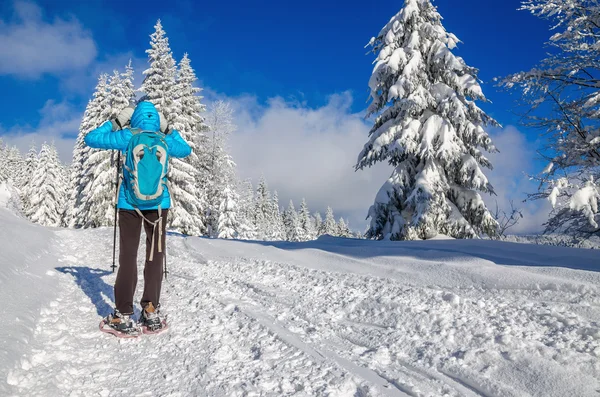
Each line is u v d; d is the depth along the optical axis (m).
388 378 2.20
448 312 3.16
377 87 12.43
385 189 11.52
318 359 2.47
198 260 6.80
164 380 2.28
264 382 2.18
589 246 7.93
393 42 12.27
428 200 10.56
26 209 45.53
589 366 2.11
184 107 25.62
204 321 3.32
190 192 23.16
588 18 8.30
